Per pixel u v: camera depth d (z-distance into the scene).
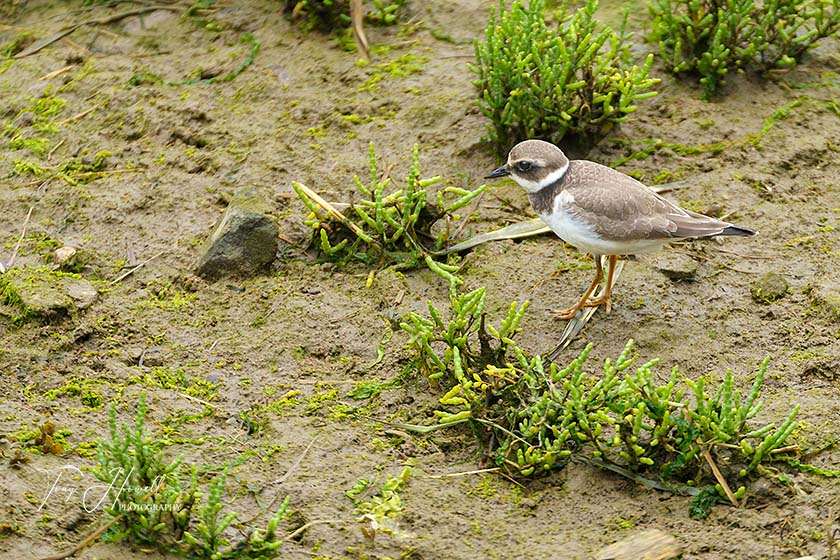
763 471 9.95
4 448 10.07
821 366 11.34
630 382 9.98
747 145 14.50
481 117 15.02
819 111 15.07
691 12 15.52
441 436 10.75
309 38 16.59
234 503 9.78
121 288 12.59
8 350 11.48
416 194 12.85
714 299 12.36
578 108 14.30
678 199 13.74
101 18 17.11
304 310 12.26
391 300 12.41
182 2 17.31
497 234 13.34
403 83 15.67
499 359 11.14
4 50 16.62
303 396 11.17
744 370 11.44
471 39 16.48
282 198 13.88
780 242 13.10
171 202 13.84
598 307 12.21
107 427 10.59
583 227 11.75
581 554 9.35
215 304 12.41
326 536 9.50
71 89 15.71
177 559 9.17
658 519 9.74
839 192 13.87
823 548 9.32
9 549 9.00
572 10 16.98
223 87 15.73
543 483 10.19
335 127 15.00
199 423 10.76
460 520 9.72
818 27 15.61
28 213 13.70
